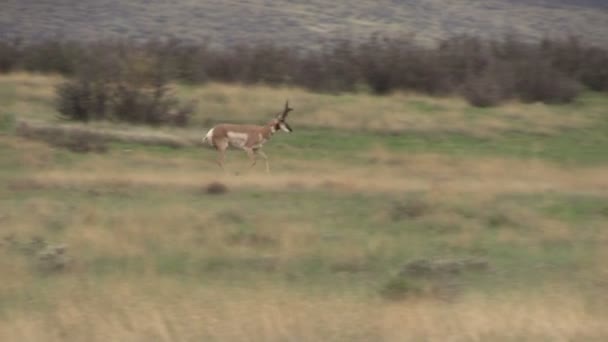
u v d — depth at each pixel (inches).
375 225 2593.5
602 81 6441.9
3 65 6033.5
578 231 2556.6
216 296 1561.3
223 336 1322.6
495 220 2655.0
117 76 4662.9
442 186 3270.2
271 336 1327.5
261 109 5009.8
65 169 3513.8
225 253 2096.5
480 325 1371.8
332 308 1470.2
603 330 1386.6
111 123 4493.1
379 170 3789.4
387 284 1720.0
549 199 3102.9
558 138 4753.9
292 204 2906.0
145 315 1382.9
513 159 4163.4
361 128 4675.2
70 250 2090.3
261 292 1614.2
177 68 5787.4
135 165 3666.3
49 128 4069.9
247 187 3179.1
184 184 3218.5
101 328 1341.0
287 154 4156.0
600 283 1827.0
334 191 3139.8
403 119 4837.6
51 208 2699.3
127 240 2193.7
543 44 7096.5
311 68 5940.0
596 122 5201.8
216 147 3698.3
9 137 3983.8
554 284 1812.3
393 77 5856.3
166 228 2372.0
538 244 2349.9
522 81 5905.5
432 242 2351.1
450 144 4510.3
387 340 1325.0
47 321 1381.6
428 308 1492.4
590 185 3496.6
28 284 1722.4
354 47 7135.8
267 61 6018.7
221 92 5383.9
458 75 6102.4
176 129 4483.3
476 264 1984.5
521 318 1405.0
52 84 5403.5
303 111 4948.3
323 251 2139.5
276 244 2229.3
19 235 2282.2
